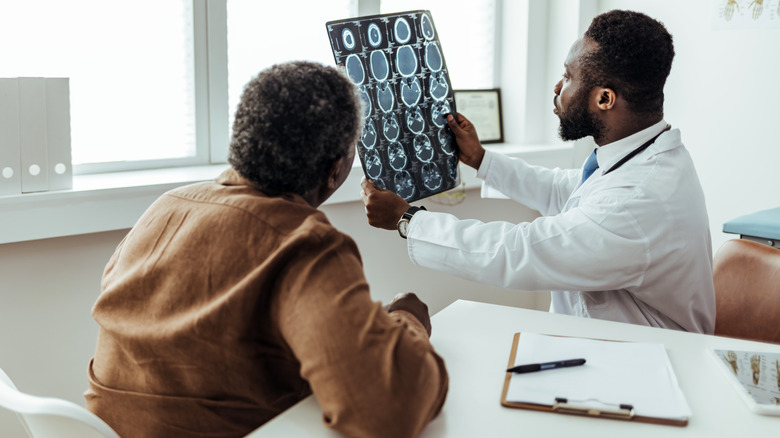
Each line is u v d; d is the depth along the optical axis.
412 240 1.55
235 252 0.96
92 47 2.13
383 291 2.83
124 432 1.07
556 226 1.47
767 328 1.67
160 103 2.30
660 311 1.58
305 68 1.04
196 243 0.99
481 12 3.26
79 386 2.05
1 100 1.72
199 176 2.18
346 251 0.97
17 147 1.76
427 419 0.93
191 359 0.98
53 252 1.93
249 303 0.93
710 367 1.17
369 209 1.61
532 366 1.12
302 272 0.92
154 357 1.00
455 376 1.12
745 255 1.74
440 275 3.02
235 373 0.98
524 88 3.26
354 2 2.73
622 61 1.54
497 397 1.05
